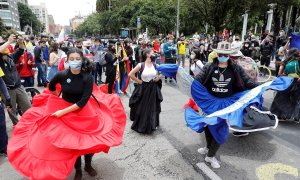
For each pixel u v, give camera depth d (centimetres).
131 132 555
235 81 416
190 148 479
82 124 333
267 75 1211
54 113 324
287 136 543
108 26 5091
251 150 473
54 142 309
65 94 341
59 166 304
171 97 857
